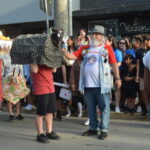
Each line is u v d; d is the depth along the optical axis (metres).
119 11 14.04
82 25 16.11
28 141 7.07
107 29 15.68
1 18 16.50
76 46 9.58
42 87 6.82
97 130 7.54
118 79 7.16
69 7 11.48
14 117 9.35
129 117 9.34
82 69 7.29
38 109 6.89
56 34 6.68
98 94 7.12
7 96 9.05
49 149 6.46
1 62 8.27
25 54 6.62
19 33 18.11
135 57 9.48
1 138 7.36
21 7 16.06
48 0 10.10
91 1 15.55
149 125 8.55
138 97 9.74
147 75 6.71
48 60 6.61
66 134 7.66
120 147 6.58
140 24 15.12
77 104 9.62
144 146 6.65
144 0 14.69
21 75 9.27
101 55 7.06
